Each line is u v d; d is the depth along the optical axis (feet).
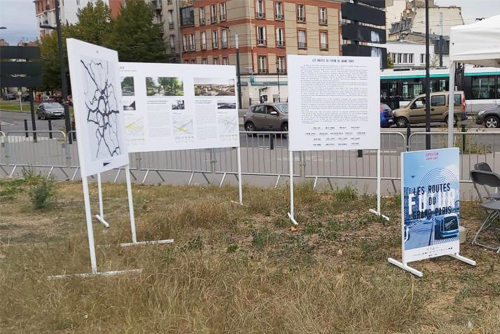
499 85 92.02
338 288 14.11
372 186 32.86
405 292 13.93
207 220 23.73
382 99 104.78
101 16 238.48
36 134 46.21
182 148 26.55
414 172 16.51
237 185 34.78
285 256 18.65
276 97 206.90
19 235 23.24
